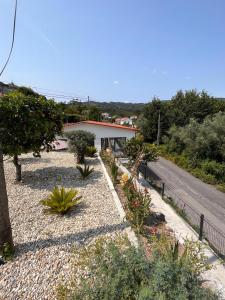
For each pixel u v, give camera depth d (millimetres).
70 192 5848
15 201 6246
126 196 6211
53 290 2943
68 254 3762
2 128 7117
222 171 15188
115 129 18297
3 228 3557
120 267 2381
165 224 5469
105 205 6070
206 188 12805
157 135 30109
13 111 7090
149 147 10430
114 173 8648
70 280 3053
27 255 3709
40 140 8258
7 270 3324
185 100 30594
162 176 14844
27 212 5520
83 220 5113
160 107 30953
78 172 9672
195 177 15359
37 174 9109
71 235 4414
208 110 28922
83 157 11688
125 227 4797
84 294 2281
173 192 11367
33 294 2883
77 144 11516
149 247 3861
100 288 2252
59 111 8734
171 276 2217
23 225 4836
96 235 4434
